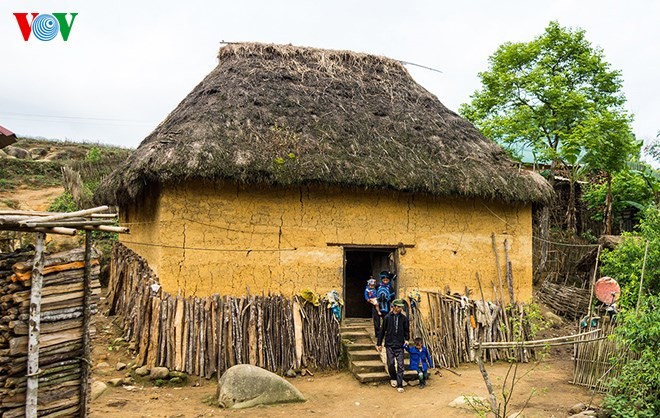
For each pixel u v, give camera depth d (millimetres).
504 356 11656
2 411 5262
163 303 9523
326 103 12812
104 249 16969
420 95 14367
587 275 18812
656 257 10148
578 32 21859
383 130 12547
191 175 10023
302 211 11383
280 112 12039
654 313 7234
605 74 21781
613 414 7551
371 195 11828
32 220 5289
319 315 10609
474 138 13625
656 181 20859
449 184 11711
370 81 14211
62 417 5652
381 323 10891
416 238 12070
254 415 7840
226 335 9633
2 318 5445
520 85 21609
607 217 20641
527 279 12805
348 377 10125
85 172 25359
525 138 21391
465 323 11484
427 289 12031
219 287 10734
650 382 7305
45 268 5551
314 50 14562
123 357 10047
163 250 10430
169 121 12352
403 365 9539
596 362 9320
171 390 8875
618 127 19109
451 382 9930
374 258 13539
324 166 10969
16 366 5332
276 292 11086
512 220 12852
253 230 11047
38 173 30281
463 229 12445
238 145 10758
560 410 7973
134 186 10195
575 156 19750
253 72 13008
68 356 5746
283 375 9945
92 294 5996
